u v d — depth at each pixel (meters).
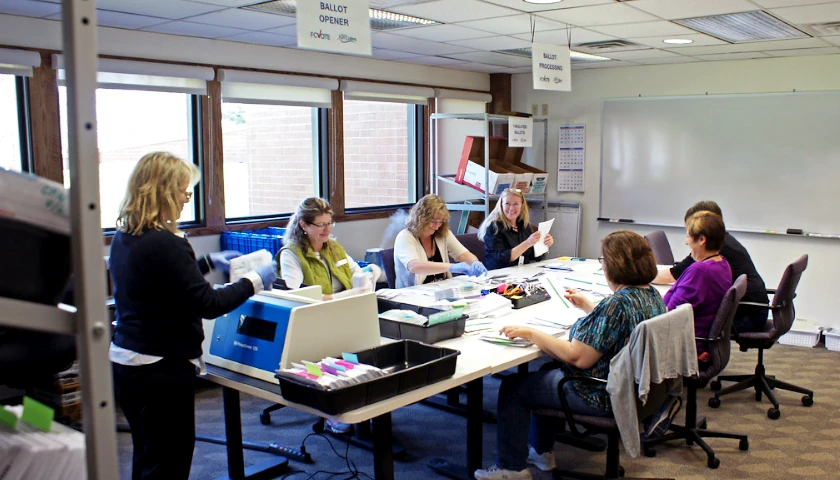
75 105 0.88
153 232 1.97
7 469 0.91
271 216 5.46
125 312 2.03
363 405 1.96
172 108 4.71
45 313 0.90
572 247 6.84
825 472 3.09
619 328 2.45
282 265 3.15
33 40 3.77
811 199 5.50
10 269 0.87
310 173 5.76
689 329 2.56
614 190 6.55
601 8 3.67
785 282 3.72
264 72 4.97
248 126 5.52
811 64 5.43
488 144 5.84
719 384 4.24
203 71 4.57
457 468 3.02
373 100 5.87
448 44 4.98
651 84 6.23
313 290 2.62
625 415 2.37
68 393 3.52
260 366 2.23
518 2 3.53
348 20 2.95
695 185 6.07
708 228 3.32
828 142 5.38
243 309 2.33
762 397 4.12
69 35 0.88
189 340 2.07
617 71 6.41
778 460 3.22
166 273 1.95
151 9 3.61
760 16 3.86
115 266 2.02
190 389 2.12
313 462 3.16
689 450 3.34
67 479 0.92
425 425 3.64
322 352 2.24
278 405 3.76
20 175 0.87
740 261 3.96
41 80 3.83
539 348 2.60
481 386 2.88
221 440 3.39
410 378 2.07
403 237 3.87
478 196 7.06
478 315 3.10
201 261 2.28
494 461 3.16
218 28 4.20
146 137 4.60
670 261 4.91
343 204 5.82
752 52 5.30
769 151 5.66
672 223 6.24
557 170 6.88
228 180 5.40
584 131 6.67
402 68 6.07
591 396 2.51
